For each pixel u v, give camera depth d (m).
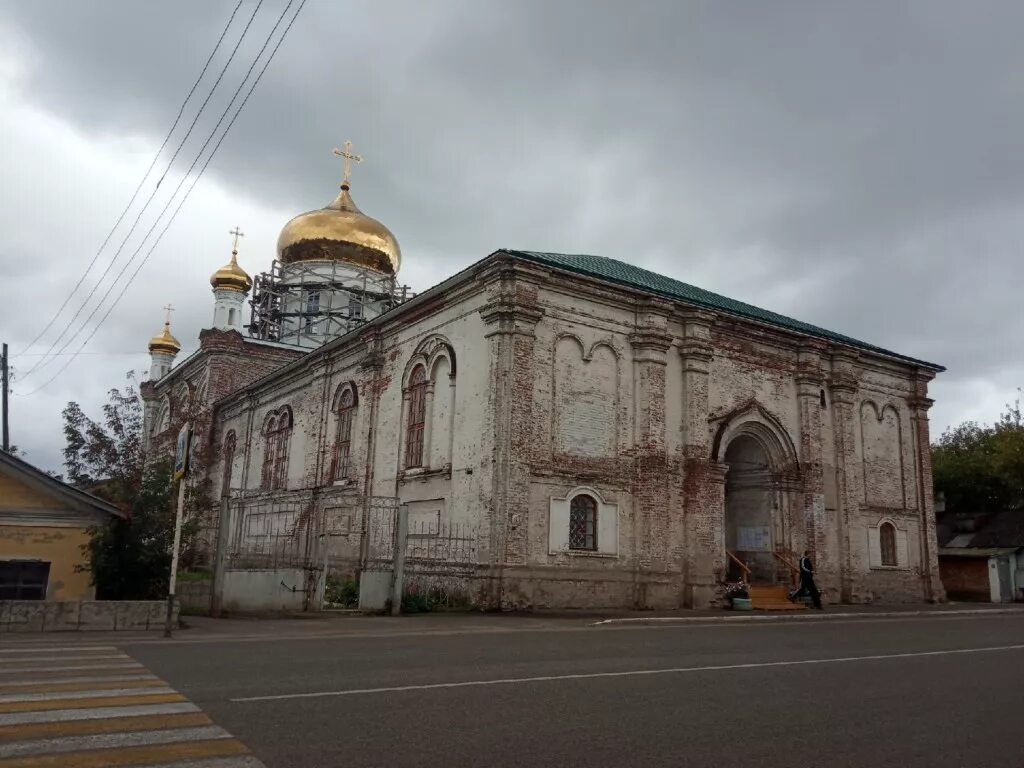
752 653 12.54
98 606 14.12
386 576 19.64
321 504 30.69
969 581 34.69
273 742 6.21
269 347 44.62
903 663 11.73
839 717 7.71
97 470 22.30
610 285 23.30
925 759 6.30
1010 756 6.44
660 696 8.47
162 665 10.00
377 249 45.25
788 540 26.69
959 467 41.97
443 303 24.59
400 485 25.48
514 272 21.72
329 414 32.12
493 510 20.72
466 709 7.55
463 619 18.22
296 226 45.22
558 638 14.51
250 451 40.25
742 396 26.27
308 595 19.27
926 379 32.25
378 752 6.01
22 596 15.97
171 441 27.22
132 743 6.10
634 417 23.53
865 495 29.33
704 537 23.75
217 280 46.06
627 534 22.77
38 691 8.09
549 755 6.07
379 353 28.20
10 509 15.96
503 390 21.30
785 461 27.08
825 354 29.06
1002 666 11.61
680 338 24.89
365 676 9.34
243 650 11.80
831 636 16.06
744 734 6.91
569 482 21.94
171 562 16.45
